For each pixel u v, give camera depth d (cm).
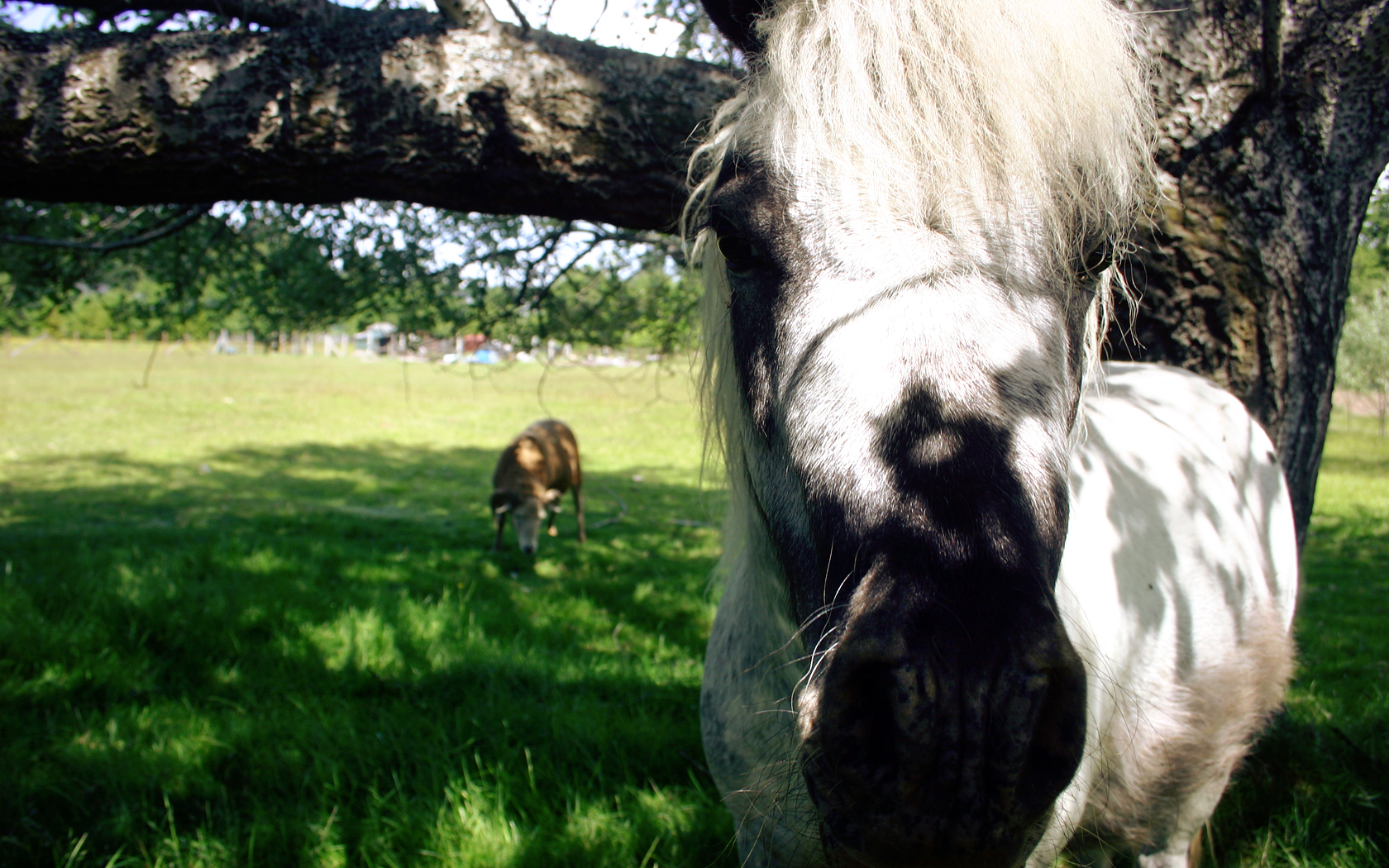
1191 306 256
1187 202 240
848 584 91
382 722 320
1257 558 214
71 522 732
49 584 452
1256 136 241
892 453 90
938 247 101
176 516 780
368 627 420
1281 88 242
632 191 251
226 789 271
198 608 430
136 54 228
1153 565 183
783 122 114
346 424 1673
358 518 827
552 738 311
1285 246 247
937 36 106
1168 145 232
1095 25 116
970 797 81
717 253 145
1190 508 200
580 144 243
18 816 252
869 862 92
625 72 243
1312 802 262
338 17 250
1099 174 113
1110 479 188
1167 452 207
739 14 146
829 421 97
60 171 233
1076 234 114
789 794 125
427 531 802
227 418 1672
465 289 421
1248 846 245
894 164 103
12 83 222
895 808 85
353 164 241
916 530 85
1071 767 85
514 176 249
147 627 404
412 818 254
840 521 93
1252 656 201
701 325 158
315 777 280
